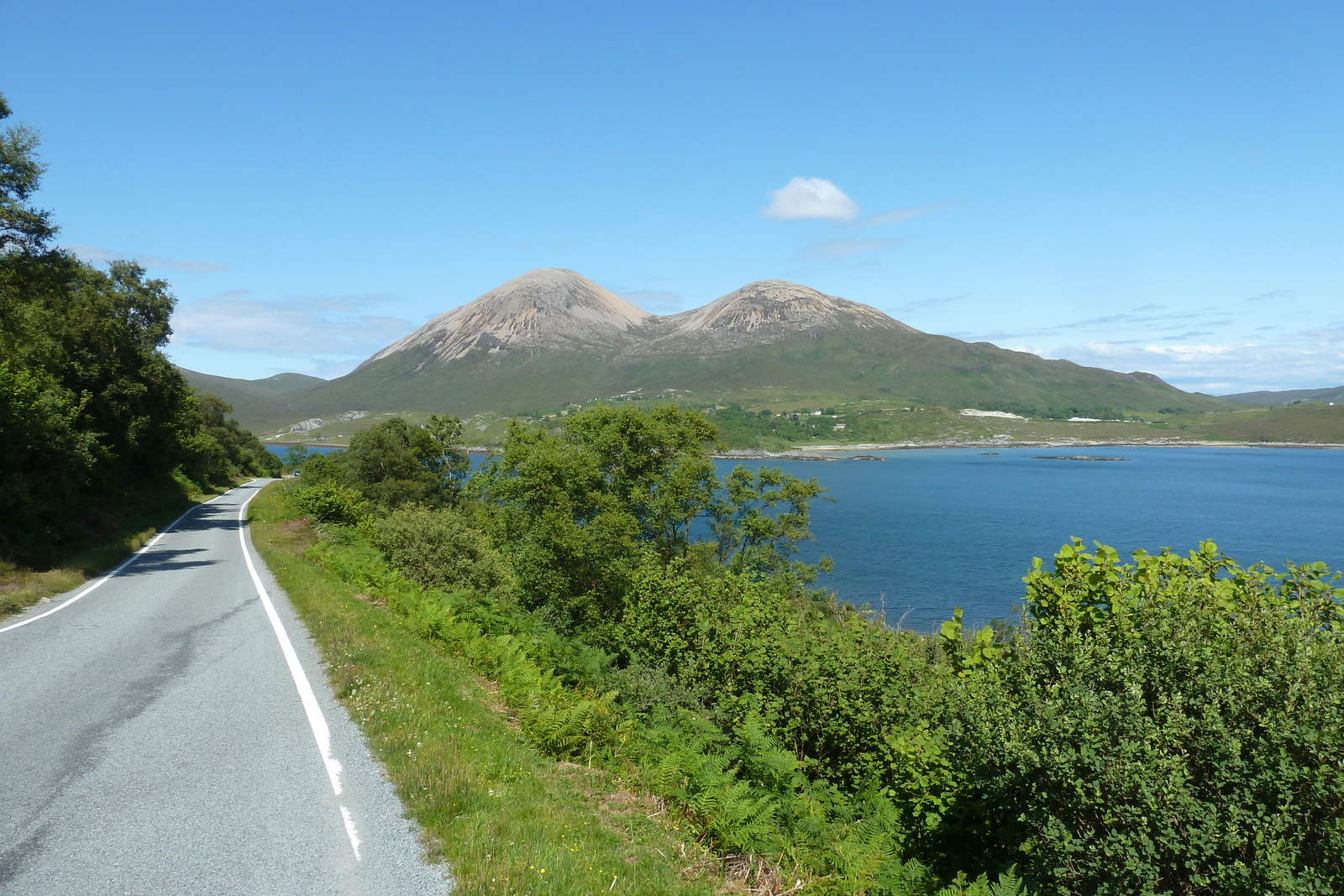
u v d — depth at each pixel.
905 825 8.41
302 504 38.84
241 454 112.50
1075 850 5.55
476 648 13.22
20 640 11.48
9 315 25.61
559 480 32.91
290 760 6.75
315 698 8.65
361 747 7.13
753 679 12.37
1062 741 5.78
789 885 6.36
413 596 17.88
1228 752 5.29
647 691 12.17
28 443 23.00
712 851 6.79
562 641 16.20
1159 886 5.41
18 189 23.33
